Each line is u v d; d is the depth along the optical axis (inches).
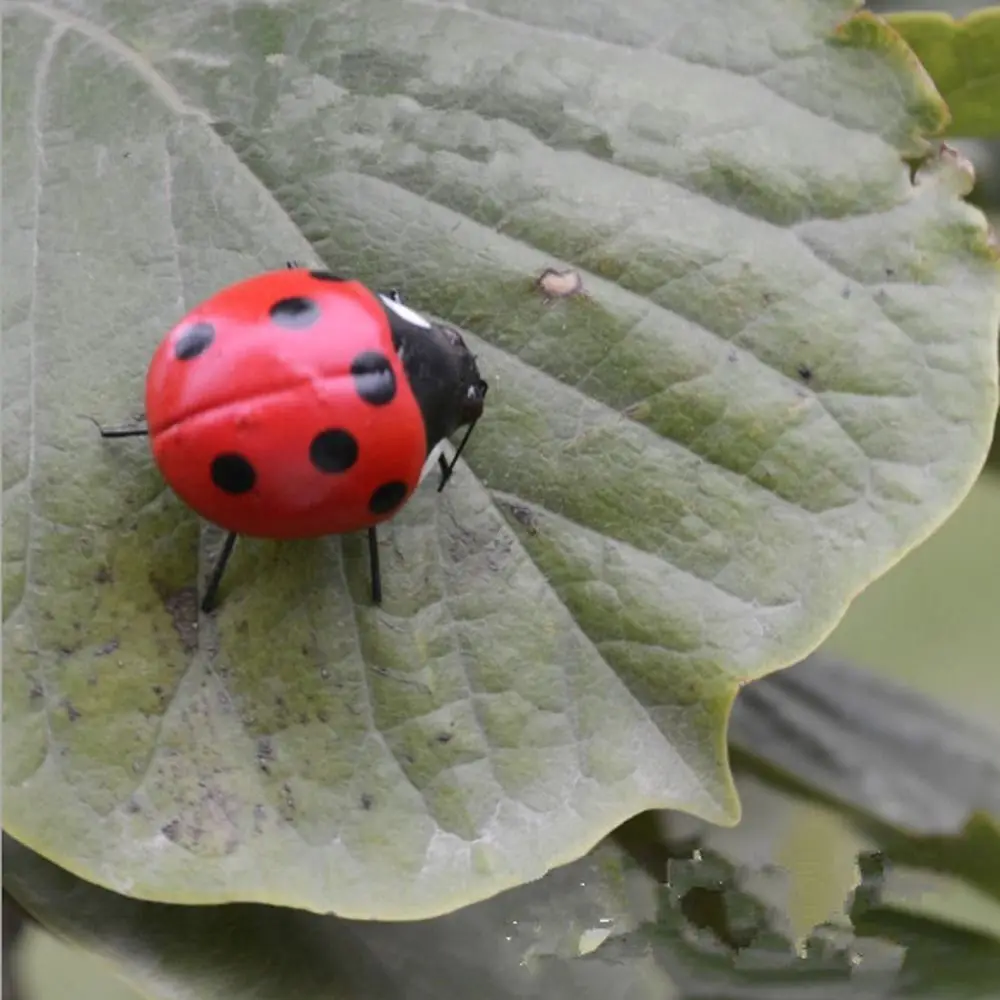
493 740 3.8
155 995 3.8
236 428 3.7
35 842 3.8
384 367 3.8
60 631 3.8
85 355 3.8
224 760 3.8
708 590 3.8
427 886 3.8
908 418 3.8
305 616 3.8
